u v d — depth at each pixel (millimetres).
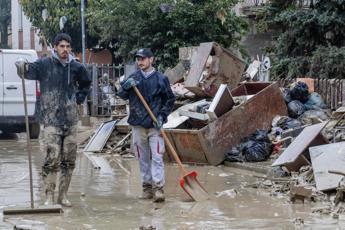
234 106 14914
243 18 29516
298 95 16250
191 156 14734
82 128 24078
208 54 16906
